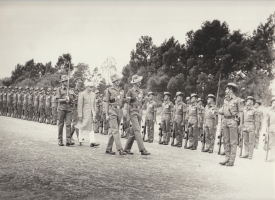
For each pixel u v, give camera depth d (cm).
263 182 771
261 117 1703
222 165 984
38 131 1605
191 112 1407
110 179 727
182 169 880
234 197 658
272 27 2838
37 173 741
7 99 2698
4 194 592
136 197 615
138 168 854
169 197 627
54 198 583
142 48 3372
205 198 636
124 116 1669
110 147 1052
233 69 2961
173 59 3266
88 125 1210
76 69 2548
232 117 973
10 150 991
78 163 864
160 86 3272
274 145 1143
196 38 3031
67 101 1154
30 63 2789
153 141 1653
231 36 2983
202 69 3039
